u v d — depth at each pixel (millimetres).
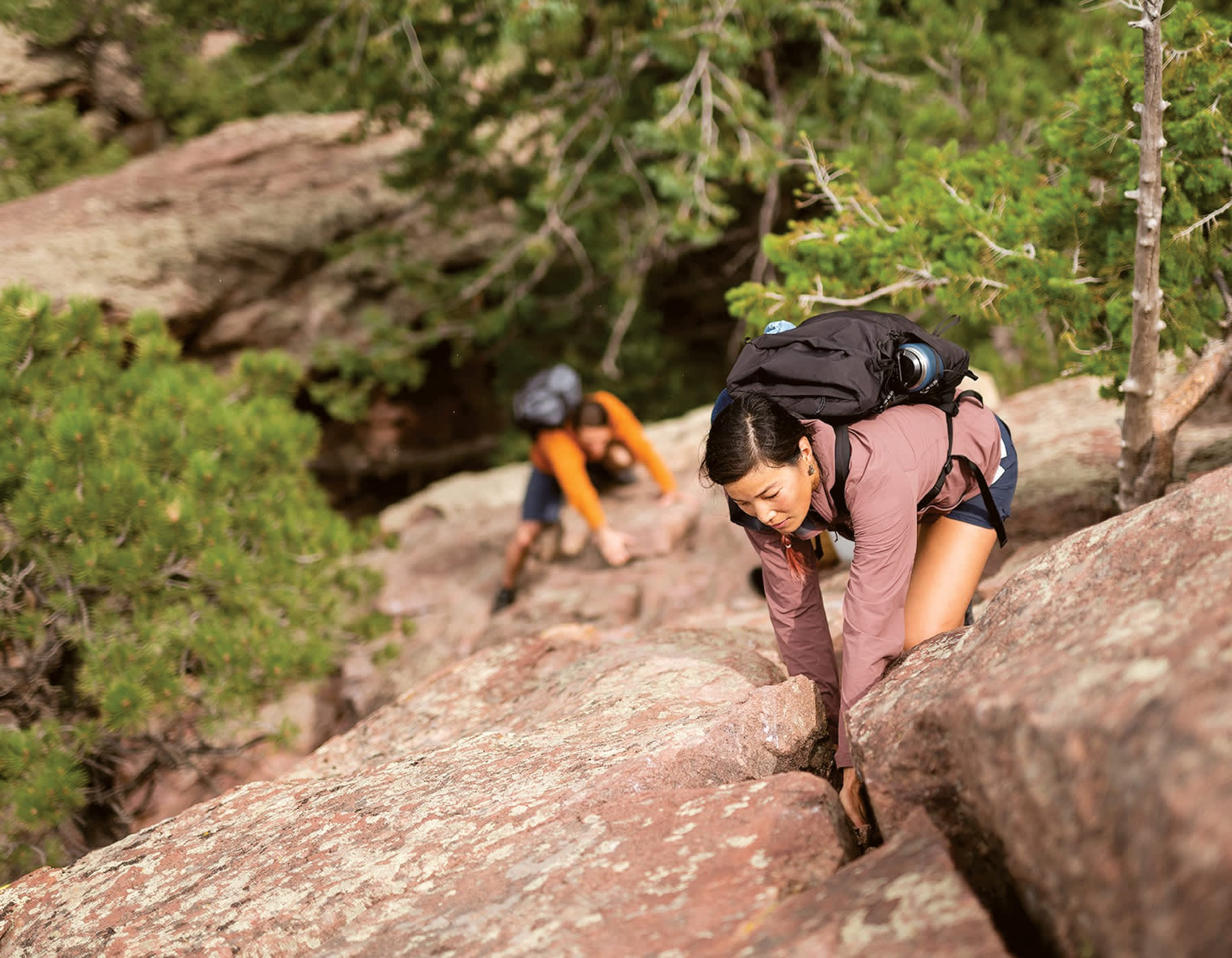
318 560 4977
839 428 2186
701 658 3176
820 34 7539
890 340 2277
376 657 5379
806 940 1541
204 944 2090
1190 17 3240
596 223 9094
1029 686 1540
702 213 7480
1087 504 4184
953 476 2436
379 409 11172
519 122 8484
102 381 4840
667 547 6031
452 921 1909
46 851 4230
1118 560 1956
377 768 2844
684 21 7098
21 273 7953
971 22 7504
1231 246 3373
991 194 4098
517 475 8250
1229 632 1388
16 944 2348
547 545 6402
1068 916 1362
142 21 9500
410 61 7594
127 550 4297
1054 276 3594
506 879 1996
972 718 1574
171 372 5000
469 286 9336
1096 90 3438
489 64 7773
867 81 7742
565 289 10281
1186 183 3285
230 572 4383
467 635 5816
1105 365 3596
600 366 10359
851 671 2229
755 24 7363
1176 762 1168
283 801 2748
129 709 4016
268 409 5160
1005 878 1678
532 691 3410
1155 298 3098
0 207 8820
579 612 5582
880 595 2197
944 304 3818
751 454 2068
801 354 2227
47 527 4152
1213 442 4324
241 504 4793
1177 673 1335
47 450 4328
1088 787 1294
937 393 2324
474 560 6785
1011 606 2076
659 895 1802
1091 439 4891
